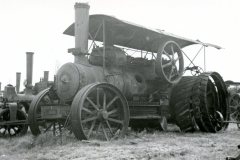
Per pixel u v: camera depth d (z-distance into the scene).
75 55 11.30
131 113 11.57
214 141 10.09
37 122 10.97
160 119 12.45
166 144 9.21
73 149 8.27
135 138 10.42
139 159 7.14
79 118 9.26
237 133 12.61
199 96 12.56
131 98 12.05
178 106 12.75
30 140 10.23
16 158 7.78
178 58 12.72
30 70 14.75
